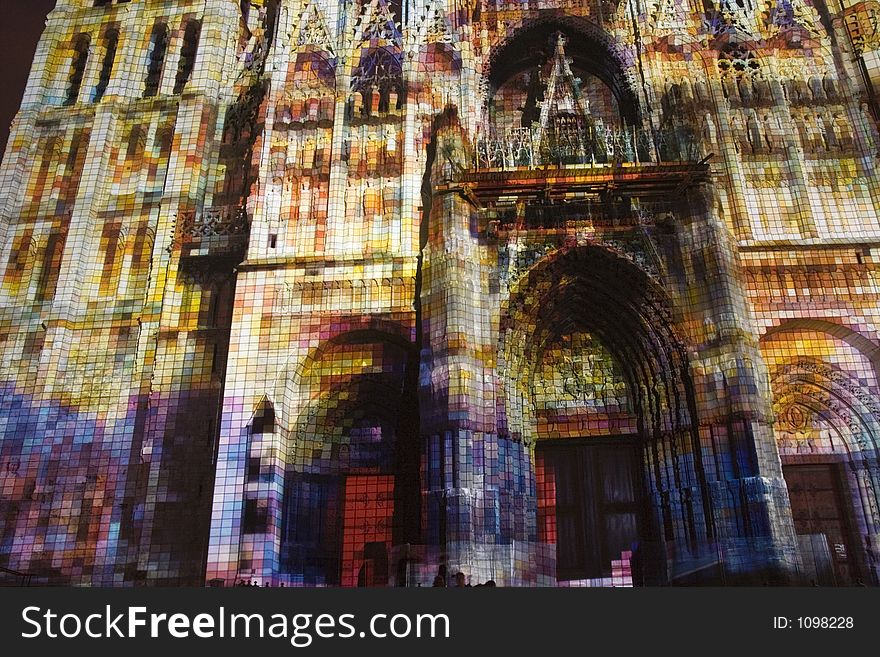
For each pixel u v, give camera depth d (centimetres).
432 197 3306
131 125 4244
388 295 3334
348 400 3294
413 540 3070
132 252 3909
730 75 3816
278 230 3534
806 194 3481
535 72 4044
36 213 4053
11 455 3469
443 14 4012
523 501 2995
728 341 2961
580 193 3284
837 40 3825
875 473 3111
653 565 2953
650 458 3120
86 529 3325
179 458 3294
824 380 3250
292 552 3014
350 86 3878
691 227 3200
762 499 2691
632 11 3972
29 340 3731
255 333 3294
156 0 4609
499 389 3050
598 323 3375
